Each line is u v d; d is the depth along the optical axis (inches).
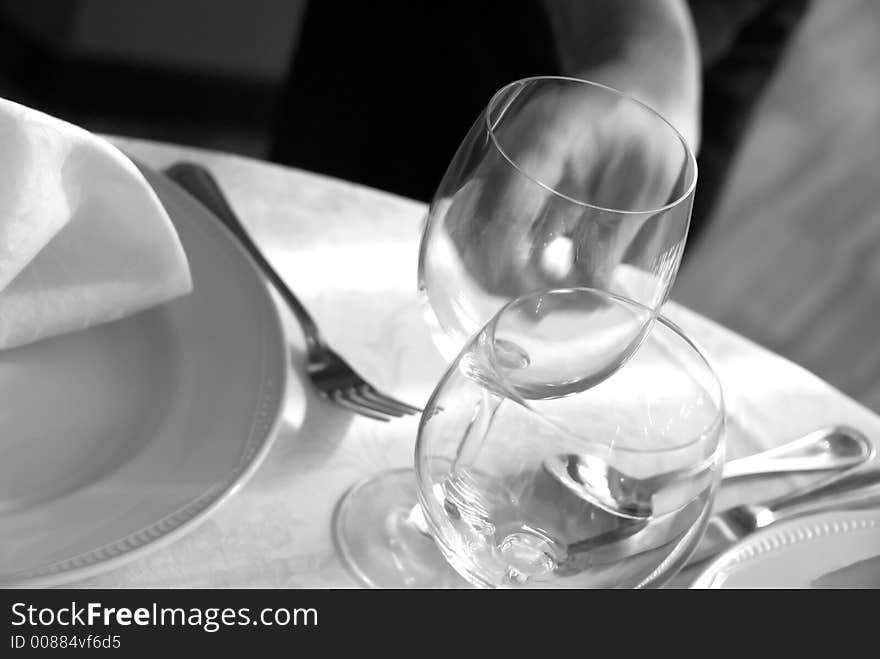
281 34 79.0
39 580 15.7
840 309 85.6
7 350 20.5
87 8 73.6
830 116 104.5
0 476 17.8
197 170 26.2
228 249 23.3
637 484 16.7
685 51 39.4
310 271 26.1
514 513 16.8
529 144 20.5
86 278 20.5
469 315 19.6
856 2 120.3
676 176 20.2
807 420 27.1
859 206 96.1
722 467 17.2
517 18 43.8
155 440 19.2
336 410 22.4
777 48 47.6
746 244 88.4
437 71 45.0
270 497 20.0
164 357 21.2
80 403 19.9
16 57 73.2
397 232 28.5
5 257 18.9
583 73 36.5
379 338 25.1
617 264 19.1
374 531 19.8
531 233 18.6
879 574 21.8
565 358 18.2
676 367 18.5
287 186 28.5
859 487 23.9
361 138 45.9
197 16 76.0
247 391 20.5
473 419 17.0
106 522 17.3
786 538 22.1
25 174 18.6
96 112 73.9
